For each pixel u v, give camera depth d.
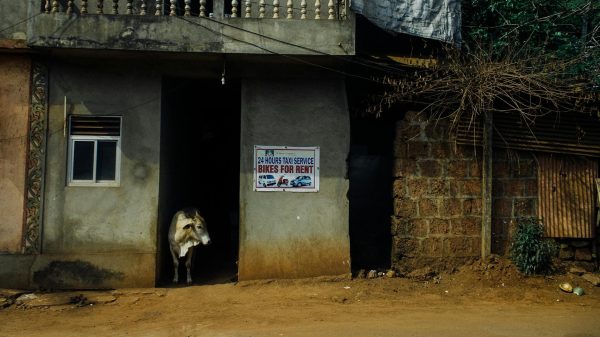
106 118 8.77
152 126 8.75
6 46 8.32
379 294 8.06
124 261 8.59
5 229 8.48
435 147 9.05
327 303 7.70
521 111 8.52
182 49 8.15
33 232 8.51
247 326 6.70
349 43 8.27
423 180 9.02
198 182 11.29
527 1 10.76
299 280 8.64
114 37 8.08
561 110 9.10
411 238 8.98
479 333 6.20
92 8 8.72
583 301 7.84
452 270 8.92
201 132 11.36
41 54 8.55
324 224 8.84
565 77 9.45
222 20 8.21
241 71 8.88
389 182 9.66
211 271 9.80
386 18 8.59
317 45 8.26
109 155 8.79
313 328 6.51
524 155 9.20
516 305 7.61
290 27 8.27
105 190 8.66
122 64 8.75
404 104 9.42
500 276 8.62
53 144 8.64
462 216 9.02
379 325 6.59
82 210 8.62
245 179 8.82
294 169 8.88
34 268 8.46
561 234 9.09
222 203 11.25
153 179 8.72
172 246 8.98
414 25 8.77
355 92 9.50
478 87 8.57
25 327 6.94
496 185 9.12
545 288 8.33
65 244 8.56
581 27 11.07
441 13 8.88
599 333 6.21
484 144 8.99
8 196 8.52
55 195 8.59
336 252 8.80
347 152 8.91
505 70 8.52
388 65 8.86
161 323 7.00
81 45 8.05
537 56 9.16
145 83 8.77
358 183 11.07
